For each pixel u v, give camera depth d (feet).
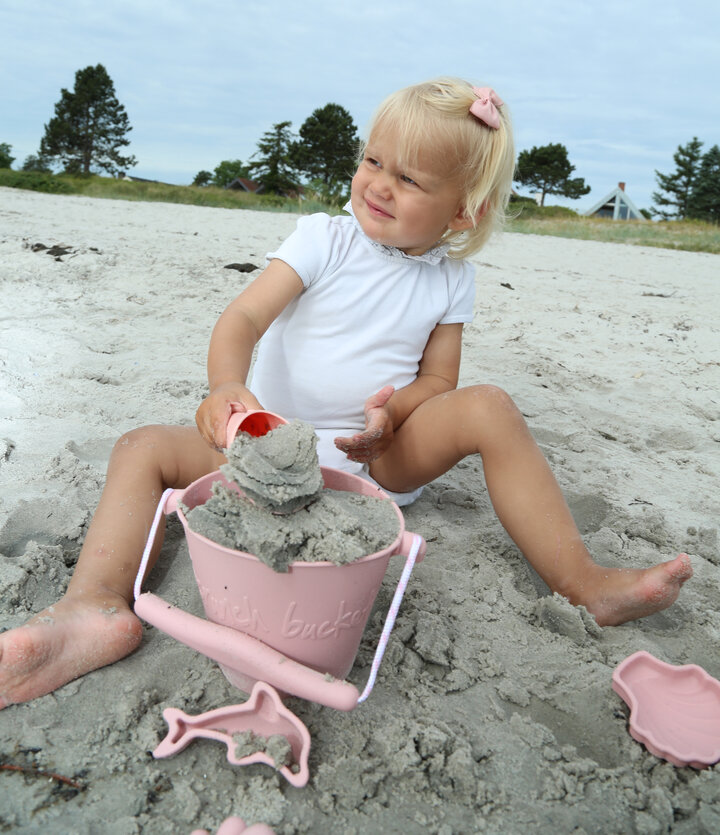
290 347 6.71
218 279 18.44
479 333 15.69
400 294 6.75
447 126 5.82
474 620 5.86
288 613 4.38
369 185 6.21
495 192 6.50
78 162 216.74
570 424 10.62
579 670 5.42
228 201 82.48
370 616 5.67
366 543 4.41
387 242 6.44
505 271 25.90
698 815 4.34
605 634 5.84
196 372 11.16
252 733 4.44
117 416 9.18
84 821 3.92
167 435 6.00
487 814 4.26
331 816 4.12
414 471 6.56
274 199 88.43
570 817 4.28
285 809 4.10
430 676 5.24
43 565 5.72
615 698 5.18
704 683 5.22
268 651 4.42
